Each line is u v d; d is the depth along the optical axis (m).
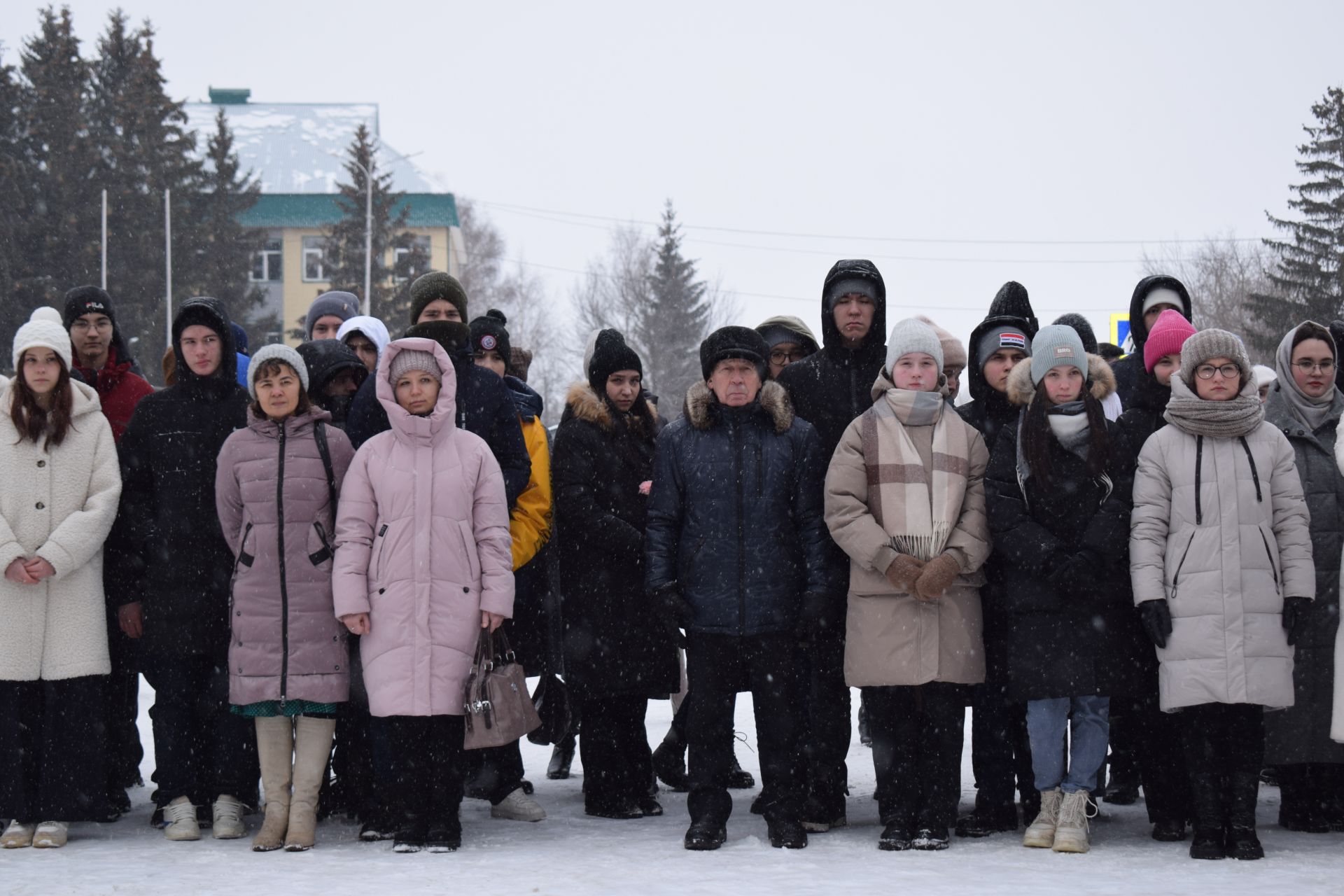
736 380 6.02
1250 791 5.56
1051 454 5.81
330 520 6.04
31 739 6.21
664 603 5.88
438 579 5.84
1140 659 5.83
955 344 7.23
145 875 5.21
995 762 6.20
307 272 60.22
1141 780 6.72
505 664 5.96
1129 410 6.30
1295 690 6.06
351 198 56.78
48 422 6.16
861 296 6.54
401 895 4.79
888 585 5.88
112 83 52.31
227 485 6.03
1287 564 5.71
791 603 5.91
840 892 4.79
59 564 5.95
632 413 7.04
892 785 5.83
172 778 6.14
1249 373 5.82
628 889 4.88
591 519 6.54
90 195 48.81
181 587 6.16
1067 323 7.77
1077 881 4.96
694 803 5.84
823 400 6.62
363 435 6.41
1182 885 4.89
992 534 5.85
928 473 5.92
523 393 7.20
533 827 6.41
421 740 5.80
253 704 5.86
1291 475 5.80
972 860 5.44
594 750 6.75
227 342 6.44
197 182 52.69
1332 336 6.43
